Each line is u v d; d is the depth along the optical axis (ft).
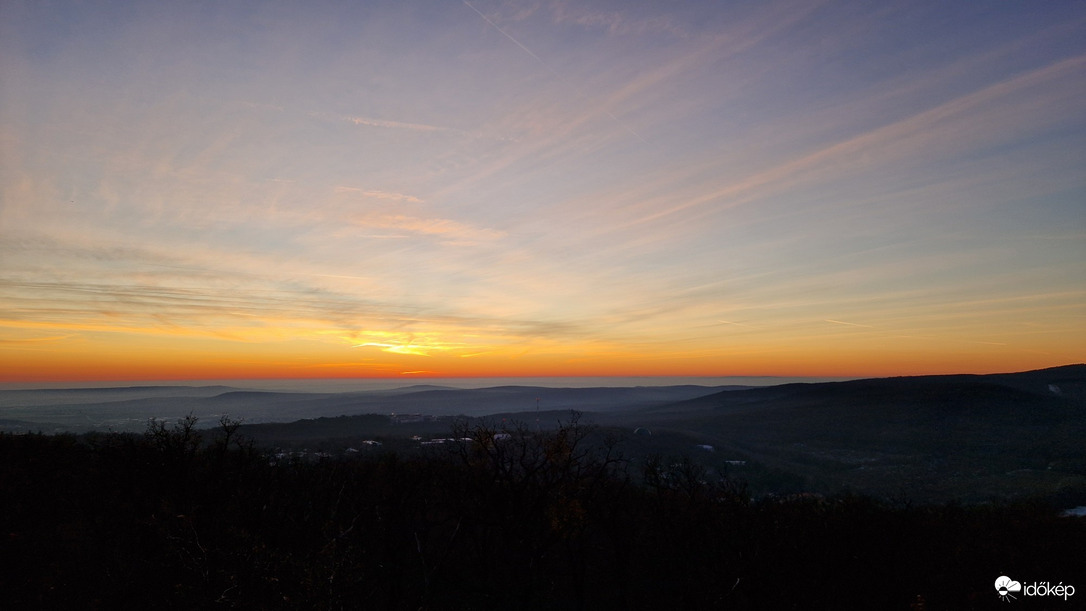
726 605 44.50
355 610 38.52
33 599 39.27
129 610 37.63
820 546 46.21
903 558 44.83
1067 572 44.21
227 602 34.42
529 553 55.42
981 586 42.60
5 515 50.72
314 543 42.19
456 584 51.55
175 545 40.37
